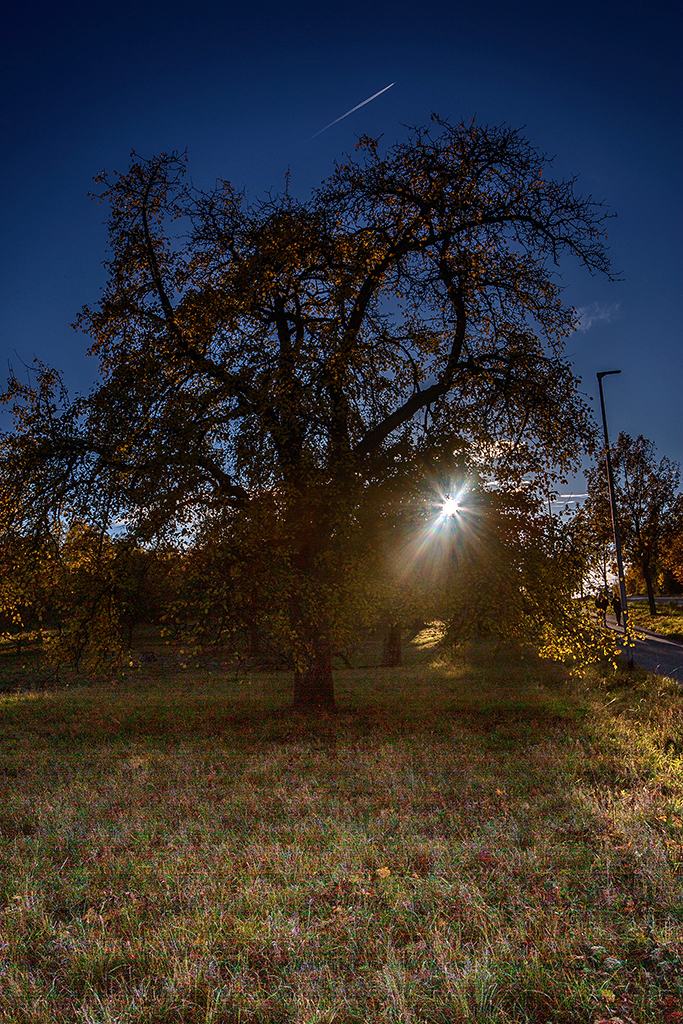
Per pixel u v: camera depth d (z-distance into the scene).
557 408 13.91
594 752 9.42
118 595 12.02
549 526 12.70
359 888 4.97
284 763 9.91
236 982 3.63
